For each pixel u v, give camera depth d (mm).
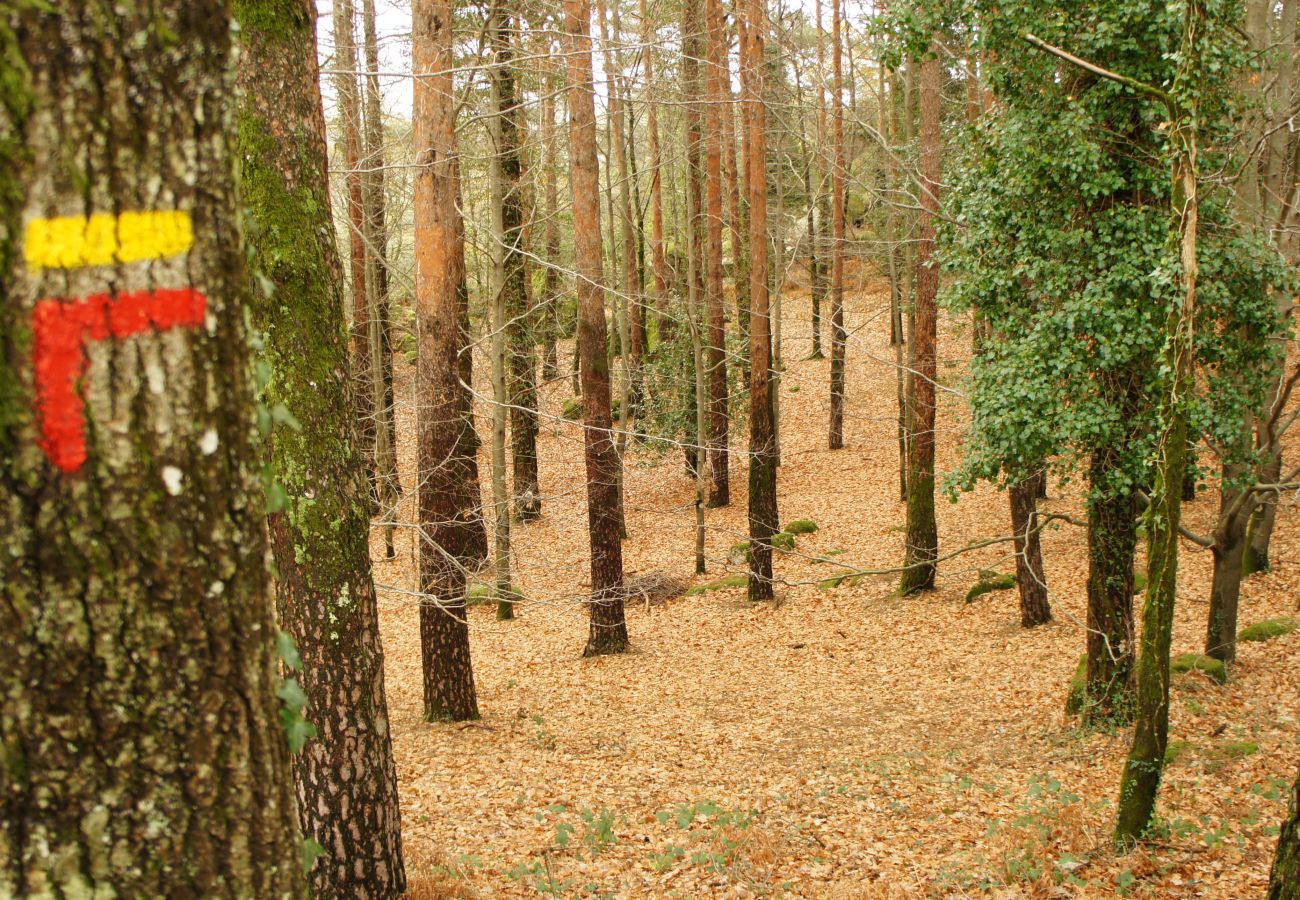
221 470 1471
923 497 15586
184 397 1411
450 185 10398
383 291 18281
